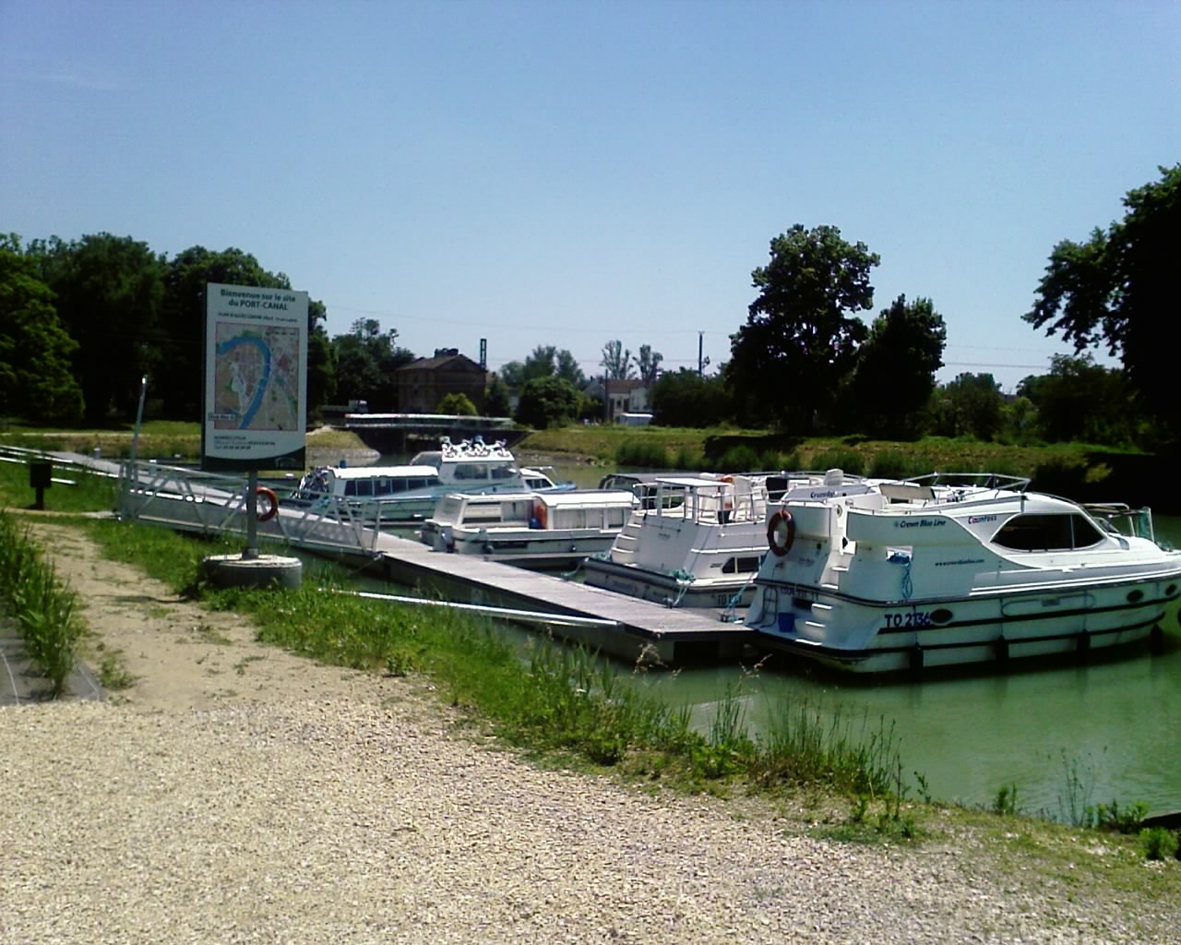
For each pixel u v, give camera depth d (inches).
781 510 718.5
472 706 405.7
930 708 605.6
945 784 455.5
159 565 701.3
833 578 688.4
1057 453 2271.2
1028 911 237.8
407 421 3297.2
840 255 2832.2
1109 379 2591.0
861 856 269.7
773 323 2847.0
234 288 604.4
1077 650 719.1
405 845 261.3
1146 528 834.8
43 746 326.6
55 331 2527.1
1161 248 1879.9
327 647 484.1
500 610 685.3
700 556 818.8
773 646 690.2
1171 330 1881.2
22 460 1558.8
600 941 213.5
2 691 387.2
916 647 668.1
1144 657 736.3
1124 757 511.5
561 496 1118.4
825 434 2925.7
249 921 214.7
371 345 5738.2
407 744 351.9
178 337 3444.9
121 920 212.4
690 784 329.4
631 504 1124.5
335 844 259.3
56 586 513.0
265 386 615.2
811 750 361.7
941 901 241.6
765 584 720.3
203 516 972.6
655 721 404.8
